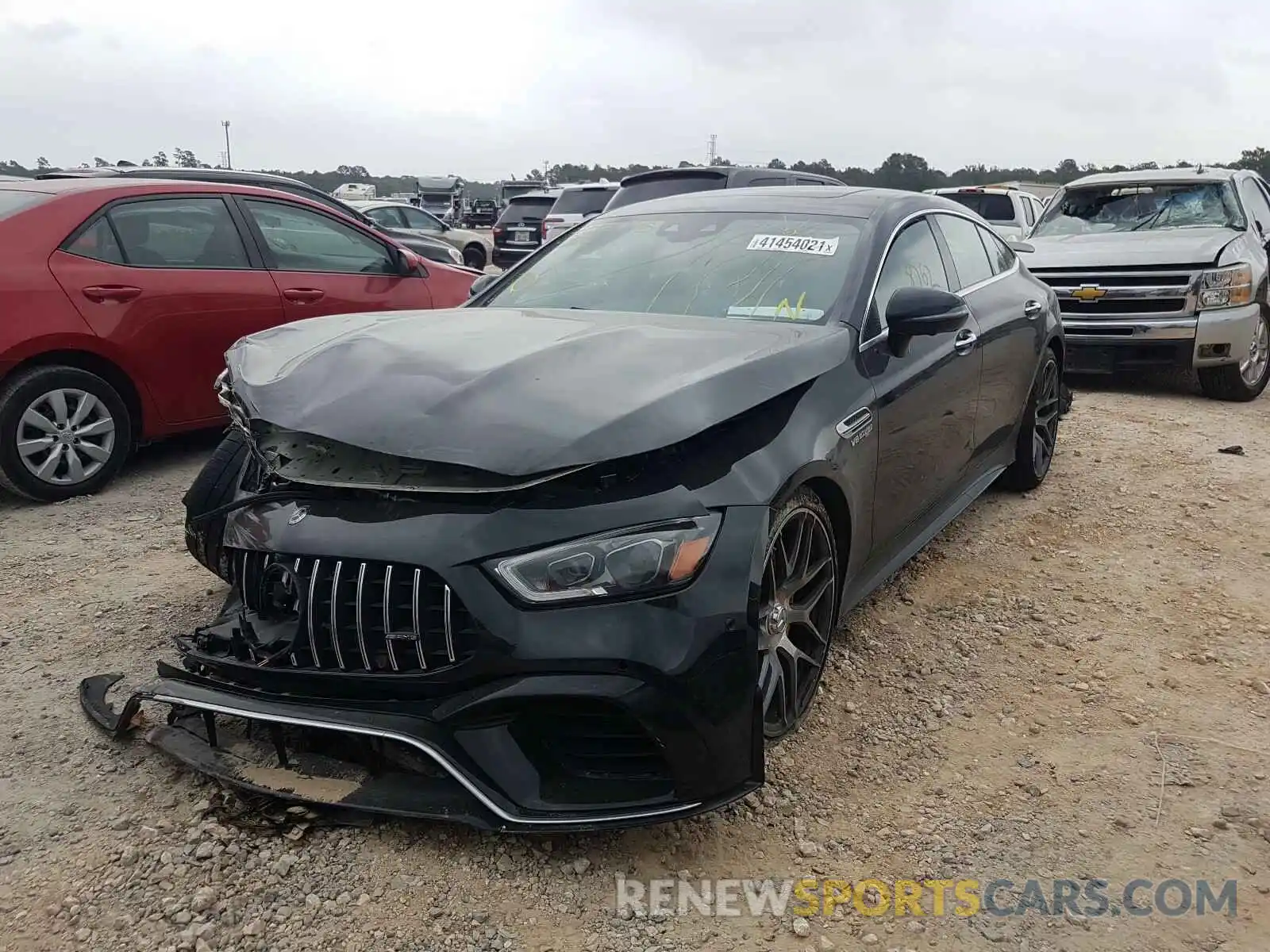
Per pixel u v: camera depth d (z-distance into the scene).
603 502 2.25
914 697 3.22
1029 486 5.29
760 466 2.49
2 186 5.27
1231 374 7.61
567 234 4.29
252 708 2.37
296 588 2.35
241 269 5.57
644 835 2.48
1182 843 2.54
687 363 2.66
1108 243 8.09
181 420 5.37
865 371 3.13
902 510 3.50
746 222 3.82
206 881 2.26
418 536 2.25
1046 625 3.78
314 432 2.41
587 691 2.17
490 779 2.22
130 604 3.70
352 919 2.18
